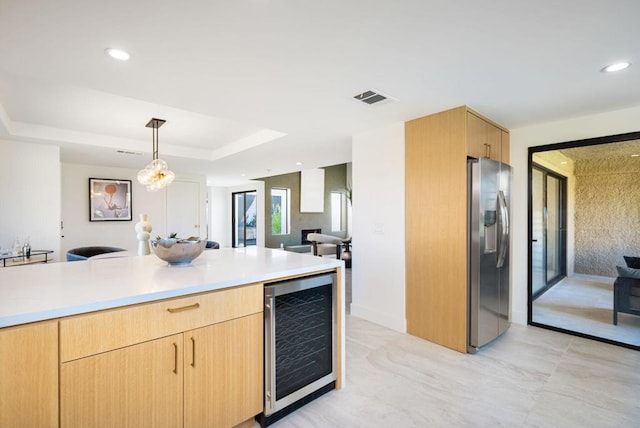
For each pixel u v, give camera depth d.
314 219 10.84
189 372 1.51
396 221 3.24
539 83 2.25
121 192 6.21
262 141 4.17
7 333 1.08
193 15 1.45
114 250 4.49
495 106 2.73
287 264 2.10
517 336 3.09
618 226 3.19
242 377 1.70
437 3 1.37
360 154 3.61
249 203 9.48
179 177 7.01
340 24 1.53
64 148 4.32
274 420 1.83
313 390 2.01
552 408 1.95
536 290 3.54
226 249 3.04
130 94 2.45
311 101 2.61
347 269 7.08
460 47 1.76
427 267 2.97
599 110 2.85
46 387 1.16
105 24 1.51
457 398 2.06
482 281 2.72
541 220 3.61
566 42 1.70
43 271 1.85
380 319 3.39
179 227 7.01
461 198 2.72
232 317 1.65
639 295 3.12
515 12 1.44
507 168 3.09
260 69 2.03
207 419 1.58
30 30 1.56
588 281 3.43
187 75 2.11
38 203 3.96
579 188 3.41
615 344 2.87
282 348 1.88
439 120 2.88
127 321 1.33
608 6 1.39
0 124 3.21
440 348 2.81
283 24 1.53
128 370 1.34
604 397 2.07
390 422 1.83
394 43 1.71
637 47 1.75
